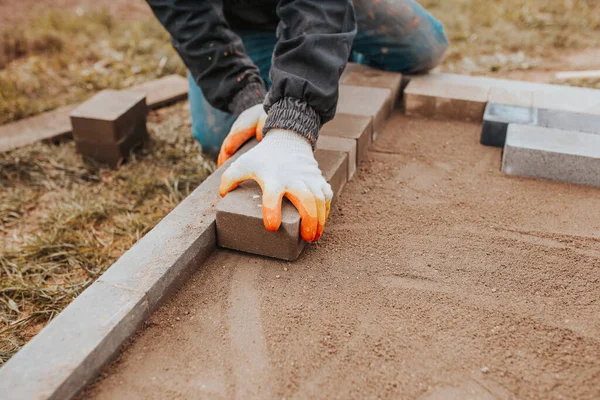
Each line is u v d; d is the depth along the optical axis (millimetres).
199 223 1758
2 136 2963
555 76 3400
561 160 2113
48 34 4137
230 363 1414
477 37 4031
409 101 2670
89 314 1428
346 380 1357
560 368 1373
